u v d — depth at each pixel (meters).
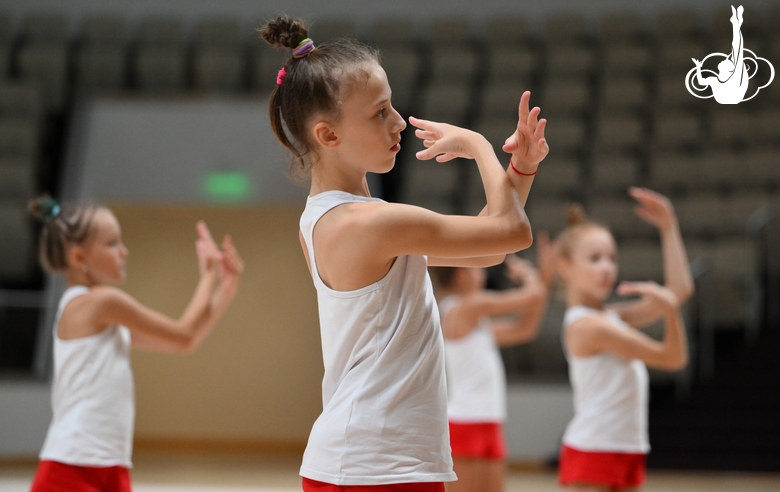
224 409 15.52
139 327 4.75
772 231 13.65
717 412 12.62
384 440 2.80
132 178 15.10
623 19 18.36
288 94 3.06
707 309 12.95
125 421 4.68
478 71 17.91
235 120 15.30
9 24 17.41
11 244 14.17
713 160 15.45
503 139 16.22
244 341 15.68
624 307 6.17
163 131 15.27
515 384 13.01
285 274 15.80
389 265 2.89
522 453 12.78
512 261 7.76
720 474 12.11
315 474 2.86
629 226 14.63
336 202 2.97
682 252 5.80
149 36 17.88
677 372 12.89
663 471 12.25
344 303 2.91
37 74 16.70
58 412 4.61
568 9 18.97
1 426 12.35
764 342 13.11
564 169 15.73
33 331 12.34
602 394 5.43
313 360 15.63
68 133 15.68
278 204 14.99
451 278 7.59
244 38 18.45
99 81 16.98
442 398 2.95
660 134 16.41
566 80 17.52
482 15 19.06
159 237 15.68
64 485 4.41
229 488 11.31
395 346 2.87
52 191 15.10
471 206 15.35
